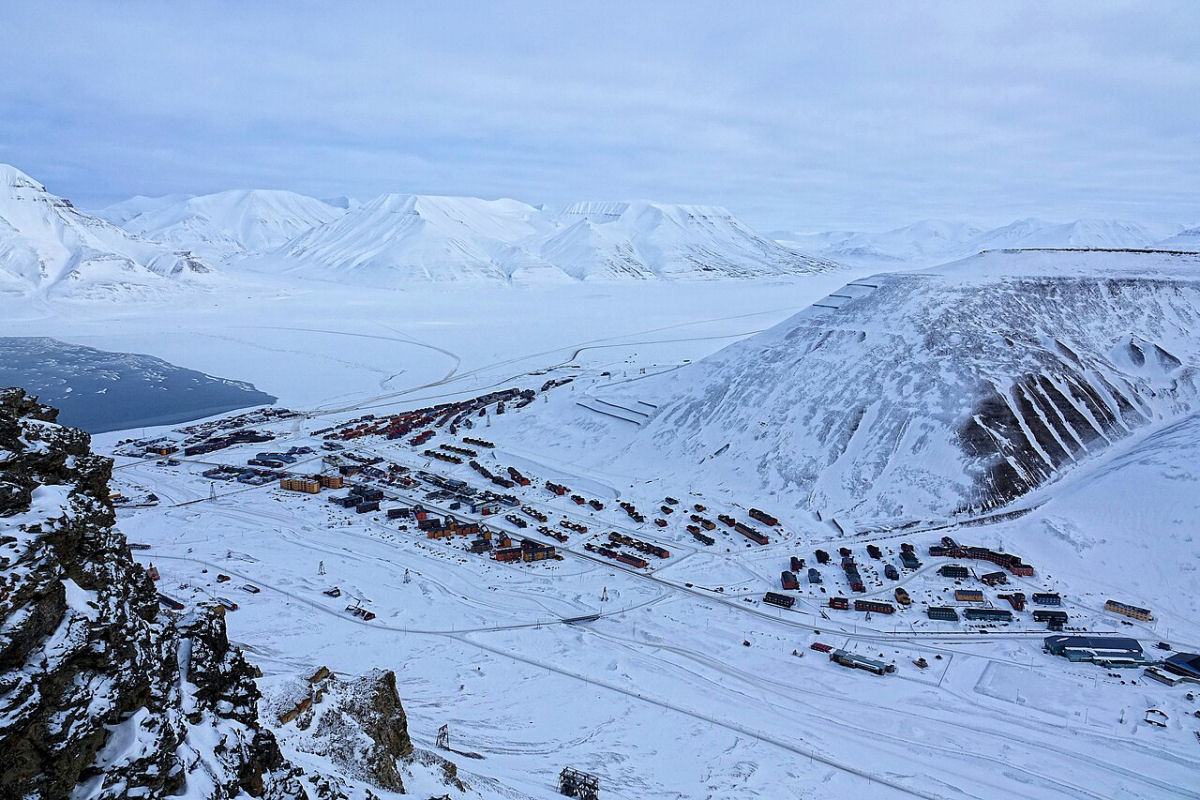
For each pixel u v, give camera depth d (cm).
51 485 2031
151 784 1805
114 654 1875
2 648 1623
